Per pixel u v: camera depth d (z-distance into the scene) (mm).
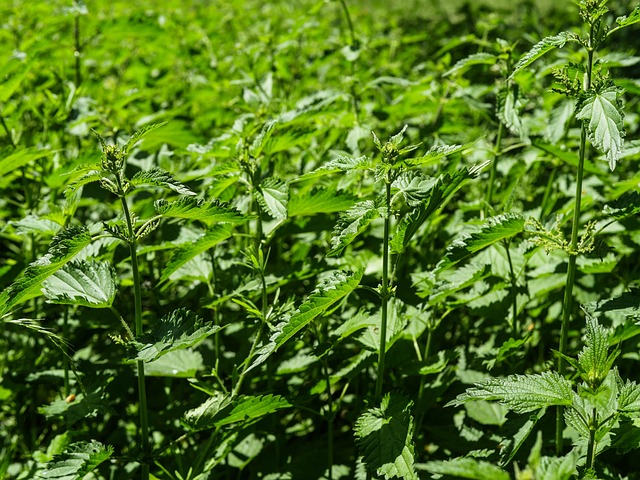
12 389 1121
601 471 866
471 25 2260
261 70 1664
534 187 1363
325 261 1112
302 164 1315
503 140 1427
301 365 1083
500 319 1094
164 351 859
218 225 969
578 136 1265
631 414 816
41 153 1126
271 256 1333
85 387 1040
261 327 971
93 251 1020
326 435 1155
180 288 1320
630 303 894
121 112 1431
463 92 1299
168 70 1864
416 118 1635
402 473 851
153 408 1197
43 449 1137
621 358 1105
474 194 1348
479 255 1137
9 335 1274
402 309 1052
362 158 905
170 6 2256
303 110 1126
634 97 1728
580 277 1159
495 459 957
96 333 1289
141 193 1269
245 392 1112
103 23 1459
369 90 1499
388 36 2186
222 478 1129
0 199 1367
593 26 865
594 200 1227
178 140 1293
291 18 2113
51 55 1774
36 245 1291
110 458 903
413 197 898
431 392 1063
